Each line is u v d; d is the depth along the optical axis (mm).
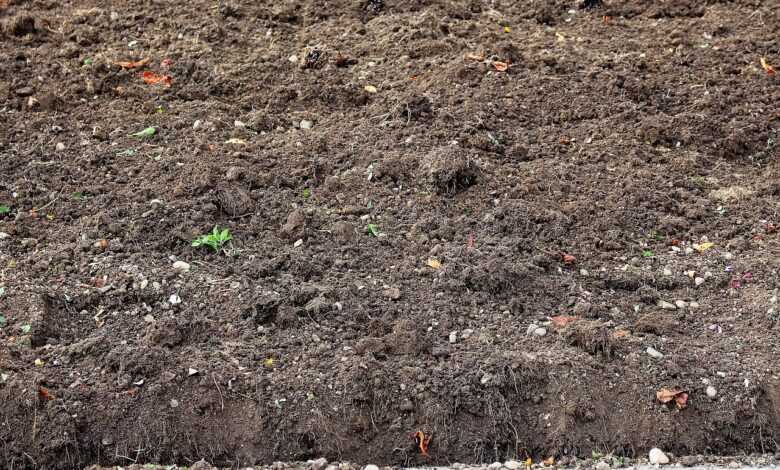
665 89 5062
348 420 4293
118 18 5203
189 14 5238
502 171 4785
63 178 4684
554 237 4629
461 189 4730
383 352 4363
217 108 4914
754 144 4930
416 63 5105
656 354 4387
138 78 4992
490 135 4875
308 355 4352
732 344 4426
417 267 4535
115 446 4246
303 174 4738
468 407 4312
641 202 4738
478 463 4293
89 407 4254
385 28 5254
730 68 5129
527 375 4336
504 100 4984
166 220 4582
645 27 5332
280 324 4402
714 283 4562
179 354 4332
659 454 4281
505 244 4590
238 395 4293
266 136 4855
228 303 4418
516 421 4316
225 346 4352
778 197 4789
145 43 5113
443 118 4902
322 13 5316
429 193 4715
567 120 4961
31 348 4312
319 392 4301
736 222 4711
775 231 4691
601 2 5434
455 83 5020
